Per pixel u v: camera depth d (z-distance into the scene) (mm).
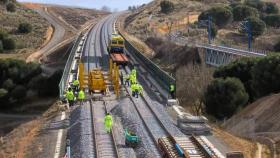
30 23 154875
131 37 114875
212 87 50812
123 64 67188
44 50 114500
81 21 186000
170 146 32031
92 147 32312
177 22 142750
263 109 42750
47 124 40969
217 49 78062
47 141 35469
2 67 75312
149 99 48344
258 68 51188
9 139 38656
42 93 72500
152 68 63594
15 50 117812
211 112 51125
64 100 48219
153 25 142625
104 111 43375
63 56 102312
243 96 49656
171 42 97250
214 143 33656
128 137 32812
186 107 53562
